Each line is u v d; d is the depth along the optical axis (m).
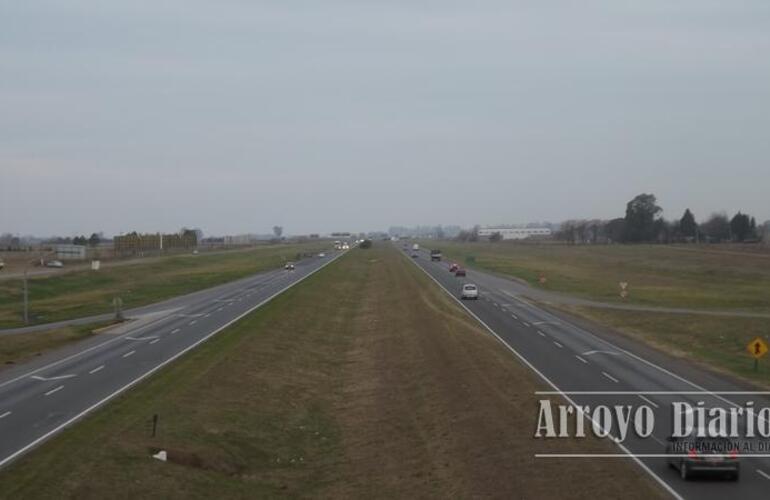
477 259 184.25
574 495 25.25
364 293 105.81
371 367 54.16
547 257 190.25
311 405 44.34
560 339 61.62
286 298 90.94
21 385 44.22
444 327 64.75
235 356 53.28
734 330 67.25
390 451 34.19
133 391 41.50
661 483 25.95
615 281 119.12
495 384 42.34
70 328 69.38
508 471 28.34
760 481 26.06
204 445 33.47
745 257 159.88
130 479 27.62
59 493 25.42
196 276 131.88
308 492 30.14
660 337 65.25
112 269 137.12
